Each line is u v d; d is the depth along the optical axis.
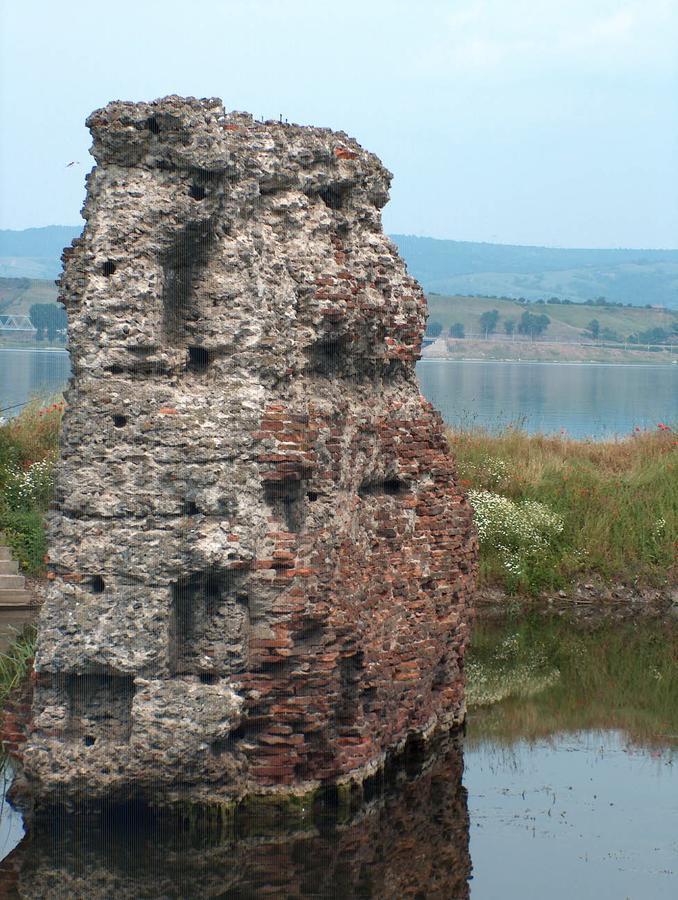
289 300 13.22
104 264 12.55
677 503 28.22
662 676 20.28
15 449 28.19
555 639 22.91
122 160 12.62
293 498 13.12
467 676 20.19
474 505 26.81
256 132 13.34
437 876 12.04
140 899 11.32
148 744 12.25
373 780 13.95
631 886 11.86
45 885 11.48
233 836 12.59
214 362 12.88
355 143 14.66
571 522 27.44
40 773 12.41
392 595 14.91
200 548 12.37
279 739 12.88
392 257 15.34
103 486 12.38
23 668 16.97
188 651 12.76
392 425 15.32
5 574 23.30
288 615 12.78
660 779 15.05
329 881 11.85
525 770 15.30
